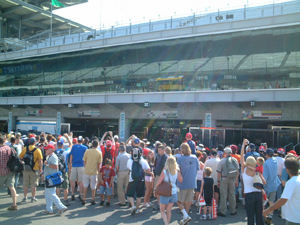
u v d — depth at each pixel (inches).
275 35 660.1
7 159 277.6
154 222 256.5
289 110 690.2
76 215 271.6
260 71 683.4
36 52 1059.3
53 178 267.0
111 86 898.7
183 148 259.4
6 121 1309.1
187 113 824.3
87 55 946.7
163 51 807.1
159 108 871.7
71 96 978.7
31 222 247.0
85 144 378.6
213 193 279.1
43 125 1163.3
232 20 698.8
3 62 1176.8
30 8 1683.1
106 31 928.3
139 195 280.2
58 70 1023.6
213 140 566.3
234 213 288.0
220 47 728.3
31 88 1100.5
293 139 510.0
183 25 786.8
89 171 305.0
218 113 776.9
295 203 150.3
